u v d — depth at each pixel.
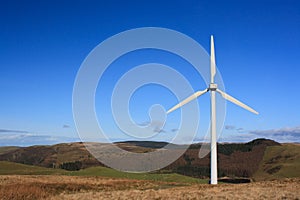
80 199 34.75
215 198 32.75
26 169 99.50
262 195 33.91
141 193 38.09
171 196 34.94
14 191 37.72
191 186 48.78
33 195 37.12
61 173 83.00
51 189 42.88
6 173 86.62
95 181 54.78
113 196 36.34
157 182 57.78
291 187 43.28
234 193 36.19
